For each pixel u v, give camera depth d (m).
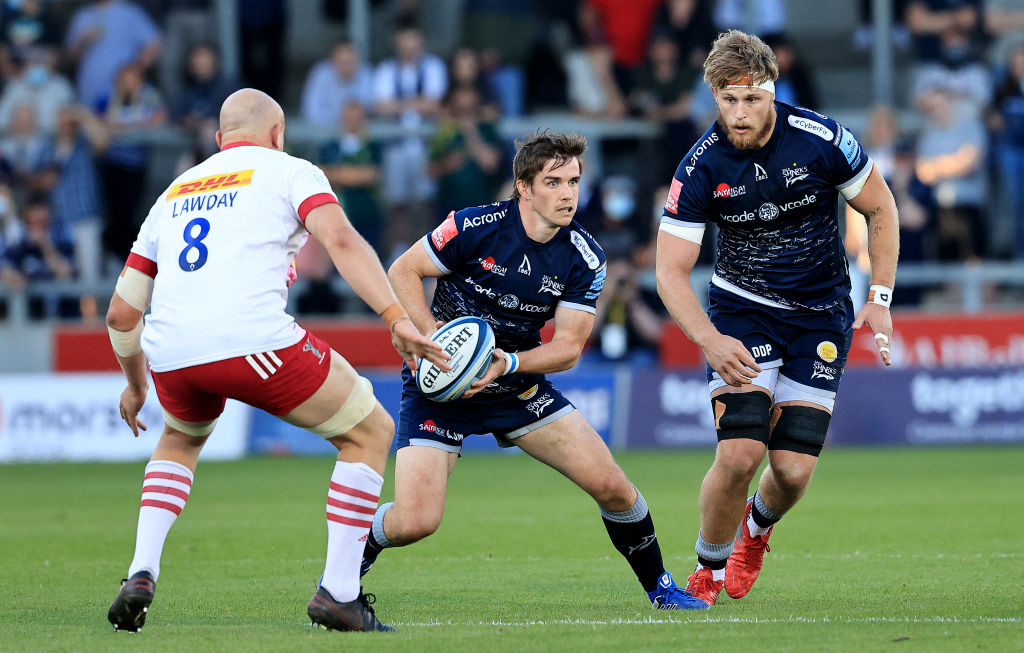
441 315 20.95
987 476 43.34
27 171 62.97
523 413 20.09
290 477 46.88
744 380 20.03
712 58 20.36
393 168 62.81
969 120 61.38
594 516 34.81
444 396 19.06
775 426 21.30
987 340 57.09
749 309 21.48
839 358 21.44
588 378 56.81
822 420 21.11
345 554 17.81
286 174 17.69
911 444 56.00
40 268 61.28
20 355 58.91
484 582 23.77
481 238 20.11
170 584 23.66
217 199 17.62
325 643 16.72
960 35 64.50
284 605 21.05
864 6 72.88
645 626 18.02
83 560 27.20
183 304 17.31
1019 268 59.75
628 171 64.88
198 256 17.38
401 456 20.19
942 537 29.02
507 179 60.78
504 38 65.62
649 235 60.62
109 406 55.88
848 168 20.89
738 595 21.44
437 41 76.44
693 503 36.78
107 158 61.94
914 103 66.69
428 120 63.94
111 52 65.75
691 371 56.56
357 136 59.16
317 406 17.59
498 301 20.34
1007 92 62.22
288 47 75.56
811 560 25.97
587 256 20.09
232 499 39.75
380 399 55.31
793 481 20.92
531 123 63.28
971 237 61.25
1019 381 55.84
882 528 30.81
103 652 16.22
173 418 18.14
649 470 47.09
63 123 61.31
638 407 56.56
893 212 21.31
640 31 67.25
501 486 43.66
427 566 25.97
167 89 71.12
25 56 65.75
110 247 62.72
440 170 59.44
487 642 16.64
